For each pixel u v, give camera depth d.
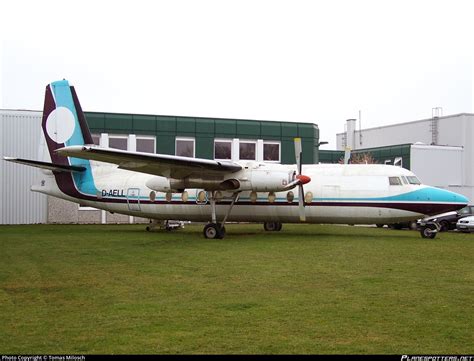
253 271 13.06
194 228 28.33
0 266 13.84
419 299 10.02
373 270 13.23
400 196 21.48
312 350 7.16
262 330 8.05
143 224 31.56
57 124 25.11
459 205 21.11
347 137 59.44
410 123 52.06
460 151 44.19
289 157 36.53
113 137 33.34
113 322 8.47
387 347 7.28
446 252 16.88
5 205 31.02
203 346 7.32
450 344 7.39
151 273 12.78
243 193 22.95
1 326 8.26
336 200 22.08
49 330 8.05
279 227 26.05
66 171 25.28
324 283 11.55
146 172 21.73
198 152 34.88
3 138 31.03
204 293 10.55
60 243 19.25
